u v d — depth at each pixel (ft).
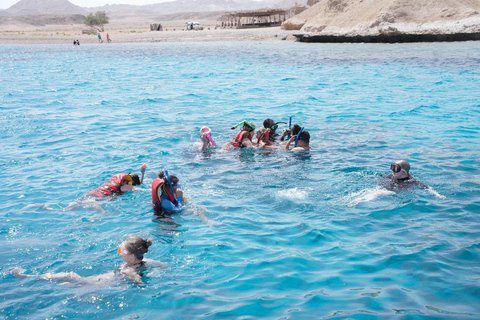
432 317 12.24
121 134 35.94
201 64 99.19
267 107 47.21
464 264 15.19
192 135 35.29
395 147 31.01
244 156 29.48
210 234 18.21
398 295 13.43
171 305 13.30
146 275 15.10
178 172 26.32
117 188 22.95
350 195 22.15
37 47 211.61
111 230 18.80
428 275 14.52
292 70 82.17
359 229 18.37
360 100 50.57
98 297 13.83
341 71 78.64
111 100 52.85
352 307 12.86
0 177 25.66
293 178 24.88
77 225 19.30
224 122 40.09
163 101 51.80
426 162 27.35
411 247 16.56
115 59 123.13
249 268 15.35
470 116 40.70
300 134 30.78
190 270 15.39
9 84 69.56
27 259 16.33
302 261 15.72
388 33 142.72
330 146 31.63
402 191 22.39
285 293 13.75
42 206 21.35
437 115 41.68
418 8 148.87
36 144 33.01
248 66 91.40
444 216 19.48
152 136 35.12
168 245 17.30
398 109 44.91
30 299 13.75
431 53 104.47
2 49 198.08
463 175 24.82
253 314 12.65
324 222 19.06
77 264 15.96
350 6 183.42
